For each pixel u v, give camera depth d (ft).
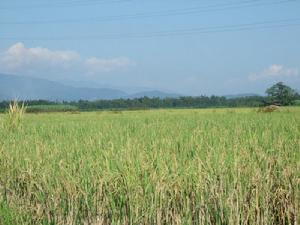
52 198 26.22
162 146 33.17
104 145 34.50
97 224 24.50
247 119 76.18
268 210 24.66
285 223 24.84
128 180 24.63
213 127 52.29
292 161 27.89
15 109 61.46
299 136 39.04
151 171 25.52
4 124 59.77
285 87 255.70
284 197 25.02
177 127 55.67
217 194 24.26
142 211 23.98
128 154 27.81
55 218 25.75
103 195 25.49
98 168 26.86
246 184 25.20
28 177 29.91
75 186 25.86
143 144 33.53
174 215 24.23
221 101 335.26
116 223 24.34
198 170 25.32
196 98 342.64
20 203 27.96
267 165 27.14
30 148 37.14
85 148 33.88
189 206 24.52
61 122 82.64
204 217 24.25
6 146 39.86
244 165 26.61
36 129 59.52
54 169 28.99
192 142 34.55
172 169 25.81
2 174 33.09
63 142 39.19
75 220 25.27
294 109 147.13
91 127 59.93
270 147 32.68
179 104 341.00
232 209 23.56
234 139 35.99
